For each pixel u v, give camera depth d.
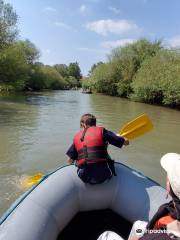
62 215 3.29
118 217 3.64
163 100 27.97
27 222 2.89
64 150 8.84
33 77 53.31
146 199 3.45
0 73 32.75
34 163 7.54
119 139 3.52
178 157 2.07
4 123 13.24
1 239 2.65
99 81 45.97
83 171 3.48
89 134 3.53
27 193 3.30
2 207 5.13
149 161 8.17
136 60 41.09
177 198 1.95
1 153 8.34
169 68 28.83
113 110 20.98
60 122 14.07
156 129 13.30
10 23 31.44
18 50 36.16
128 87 39.56
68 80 90.88
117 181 3.64
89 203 3.56
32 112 17.77
